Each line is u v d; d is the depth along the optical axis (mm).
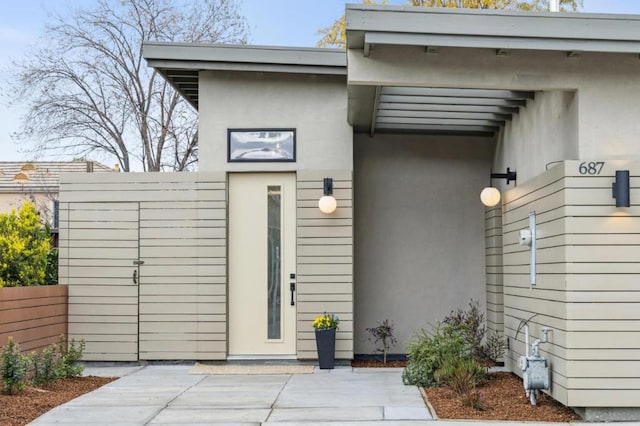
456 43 5977
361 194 10414
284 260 9562
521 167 8461
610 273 6109
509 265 8609
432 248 10375
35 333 8625
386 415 6258
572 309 6105
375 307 10320
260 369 9062
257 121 9547
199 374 8742
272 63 9172
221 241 9492
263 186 9641
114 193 9656
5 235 9180
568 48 5992
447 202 10391
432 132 10320
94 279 9609
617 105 6508
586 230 6141
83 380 8258
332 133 9516
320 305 9359
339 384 7957
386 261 10367
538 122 7730
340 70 9219
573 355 6082
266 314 9539
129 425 5953
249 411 6480
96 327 9562
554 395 6449
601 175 6164
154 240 9578
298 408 6602
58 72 18141
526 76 6492
